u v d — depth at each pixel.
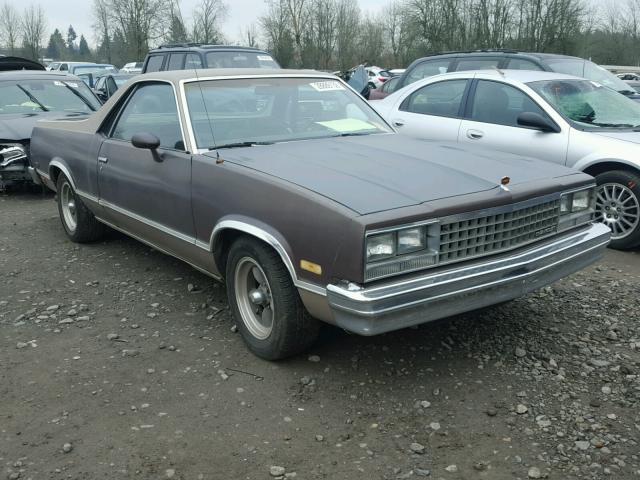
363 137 4.45
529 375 3.42
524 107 6.27
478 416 3.05
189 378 3.44
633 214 5.64
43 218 7.27
